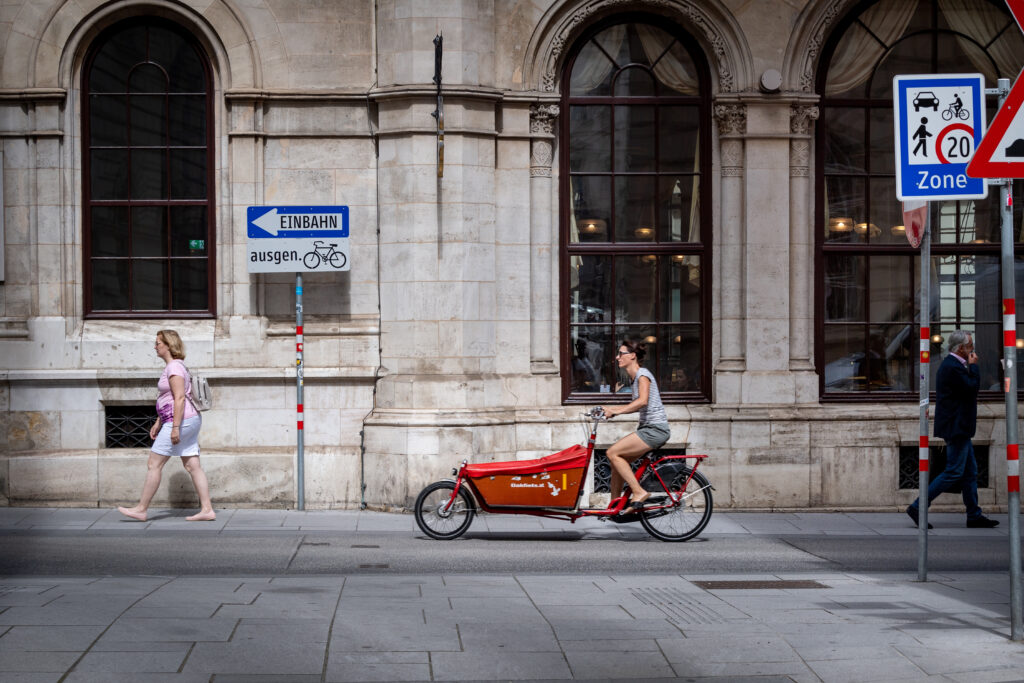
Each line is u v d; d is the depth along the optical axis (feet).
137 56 42.57
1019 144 21.89
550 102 42.98
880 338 44.88
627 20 43.93
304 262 40.19
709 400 43.88
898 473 43.32
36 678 18.20
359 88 42.11
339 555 32.30
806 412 43.04
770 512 42.57
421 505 35.40
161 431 37.81
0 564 30.04
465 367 41.27
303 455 41.06
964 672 19.67
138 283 42.68
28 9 41.73
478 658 20.38
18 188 41.91
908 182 26.18
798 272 43.70
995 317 45.47
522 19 42.65
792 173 43.65
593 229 44.16
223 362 41.88
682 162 44.29
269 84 42.22
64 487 40.78
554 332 43.62
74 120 42.11
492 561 31.81
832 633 22.61
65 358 41.65
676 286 44.32
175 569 29.66
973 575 30.19
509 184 42.93
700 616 24.20
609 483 43.04
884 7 44.86
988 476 44.04
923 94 26.13
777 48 43.29
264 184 42.32
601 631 22.59
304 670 19.27
